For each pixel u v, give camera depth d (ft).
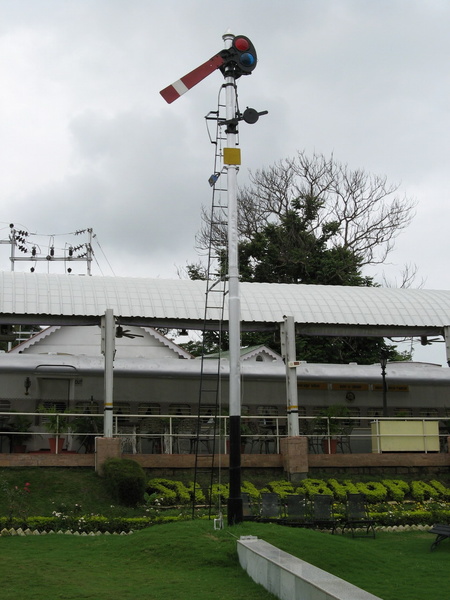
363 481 76.54
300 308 82.84
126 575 41.60
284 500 61.05
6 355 84.23
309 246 151.23
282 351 79.82
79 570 42.68
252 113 55.31
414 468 79.82
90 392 84.12
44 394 82.79
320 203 156.87
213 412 86.48
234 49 55.67
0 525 55.36
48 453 74.38
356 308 84.69
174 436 77.92
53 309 74.74
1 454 69.82
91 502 65.26
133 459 73.00
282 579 35.76
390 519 62.59
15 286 76.69
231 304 52.70
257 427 86.17
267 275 148.87
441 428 89.35
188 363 88.53
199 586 38.99
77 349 107.04
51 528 56.18
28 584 38.96
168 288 82.02
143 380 85.61
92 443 77.92
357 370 94.38
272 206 162.91
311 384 91.04
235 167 54.95
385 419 82.33
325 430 82.58
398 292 91.61
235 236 53.62
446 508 71.00
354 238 158.30
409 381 94.63
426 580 42.37
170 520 58.95
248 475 75.87
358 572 43.78
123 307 76.89
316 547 46.47
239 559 43.57
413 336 85.87
